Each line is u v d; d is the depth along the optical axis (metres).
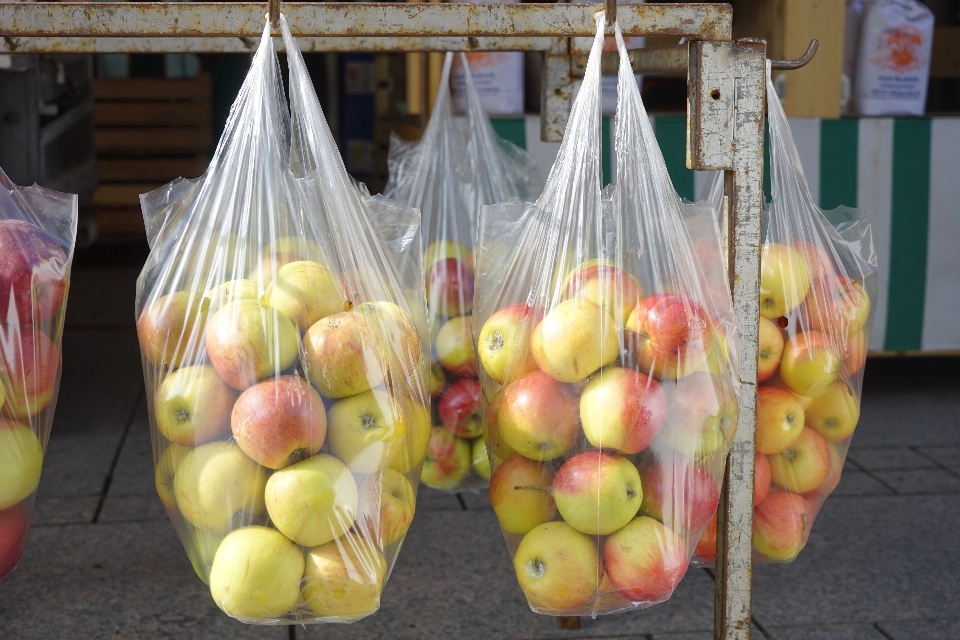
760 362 1.48
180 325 1.20
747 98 1.26
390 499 1.20
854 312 1.57
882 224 3.11
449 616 1.87
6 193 1.25
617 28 1.22
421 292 1.41
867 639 1.79
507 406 1.23
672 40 2.69
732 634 1.37
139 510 2.36
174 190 1.35
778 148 1.58
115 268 5.31
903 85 3.06
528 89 2.98
